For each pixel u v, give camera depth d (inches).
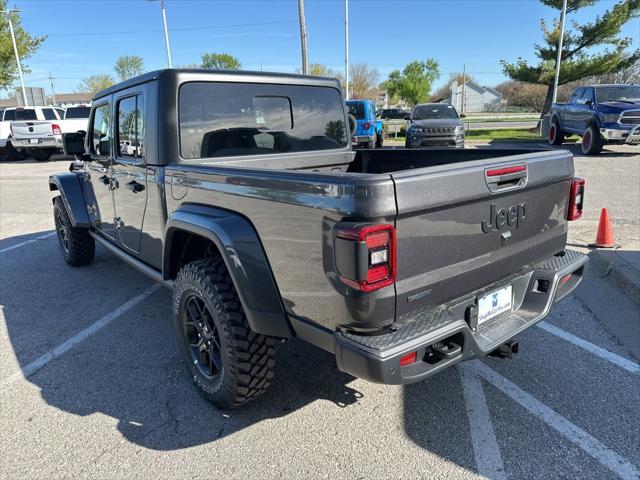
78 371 141.9
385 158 175.9
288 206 92.8
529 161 106.9
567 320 163.3
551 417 114.6
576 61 1028.5
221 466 102.3
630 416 114.1
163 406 123.8
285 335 102.1
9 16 1133.7
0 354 153.6
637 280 179.3
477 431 110.7
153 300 194.2
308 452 105.8
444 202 87.9
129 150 154.7
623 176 430.9
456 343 94.5
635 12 976.3
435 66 2326.5
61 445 110.3
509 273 109.5
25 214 373.7
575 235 249.3
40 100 1274.6
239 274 103.8
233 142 143.0
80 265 238.1
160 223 139.7
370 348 83.2
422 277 89.0
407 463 101.7
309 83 159.9
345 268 82.1
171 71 130.0
